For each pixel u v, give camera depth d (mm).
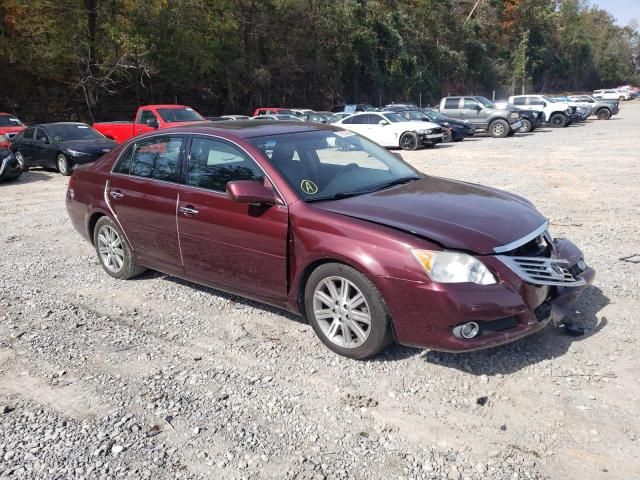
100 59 31500
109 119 36812
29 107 33281
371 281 3691
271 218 4199
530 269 3670
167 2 33375
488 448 3006
